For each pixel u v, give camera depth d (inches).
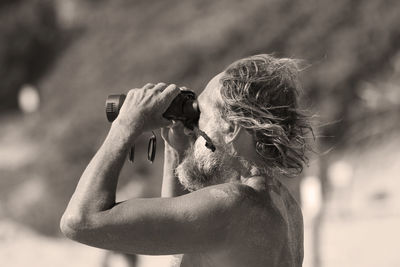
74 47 1664.6
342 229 858.1
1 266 823.1
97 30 1493.6
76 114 1264.8
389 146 1024.9
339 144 1030.4
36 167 1288.1
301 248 168.6
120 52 1360.7
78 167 1210.6
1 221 1115.9
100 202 146.4
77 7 2018.9
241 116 152.2
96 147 1213.1
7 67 2005.4
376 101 1048.8
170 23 1337.4
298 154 159.3
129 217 145.3
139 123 152.7
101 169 148.9
